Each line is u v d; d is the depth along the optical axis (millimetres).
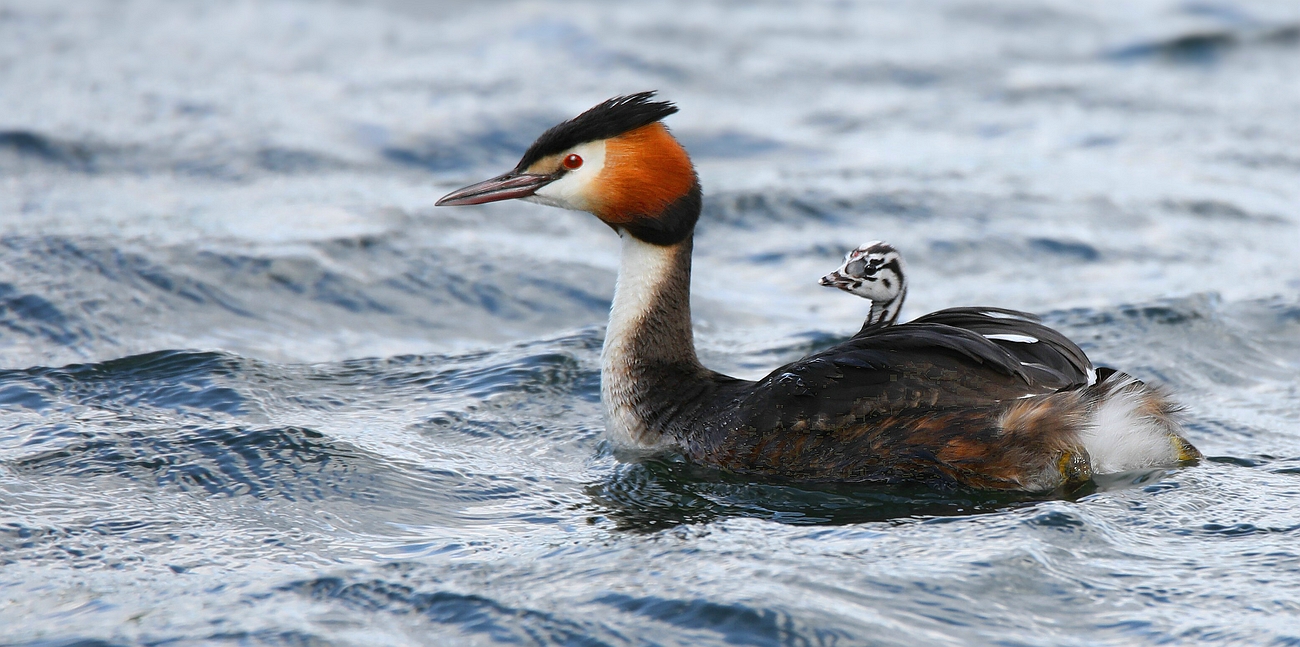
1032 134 23266
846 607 7477
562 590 7785
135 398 11719
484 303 15422
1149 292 15750
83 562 8352
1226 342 13938
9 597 7797
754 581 7805
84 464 10031
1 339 13188
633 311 11477
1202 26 30109
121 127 21562
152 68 25703
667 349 11430
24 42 27344
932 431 9695
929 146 22516
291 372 12695
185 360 12625
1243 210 19297
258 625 7371
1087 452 9602
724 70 26875
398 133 22000
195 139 21188
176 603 7703
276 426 10875
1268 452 10711
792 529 8867
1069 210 19156
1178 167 21328
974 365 9961
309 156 20656
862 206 19156
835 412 10039
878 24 31078
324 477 9953
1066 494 9438
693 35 29531
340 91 24531
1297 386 12781
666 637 7199
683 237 11602
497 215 18641
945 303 15641
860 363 10086
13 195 18141
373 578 8016
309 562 8391
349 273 15797
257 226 17172
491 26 30141
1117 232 18359
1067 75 27016
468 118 22750
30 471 9867
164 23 29641
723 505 9539
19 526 8852
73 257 15312
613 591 7727
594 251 17469
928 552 8258
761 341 14398
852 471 9883
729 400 10773
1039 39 29875
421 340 14258
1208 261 17188
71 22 29266
